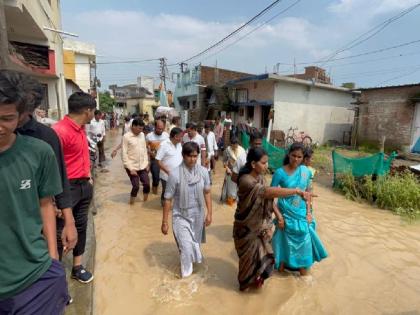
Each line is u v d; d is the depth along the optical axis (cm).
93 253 418
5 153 160
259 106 1709
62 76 1418
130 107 4612
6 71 157
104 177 930
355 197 755
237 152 667
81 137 333
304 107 1741
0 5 395
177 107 2775
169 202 386
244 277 342
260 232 336
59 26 1430
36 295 175
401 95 1577
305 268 388
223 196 696
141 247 467
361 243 502
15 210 162
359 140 1798
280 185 374
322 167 1140
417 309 338
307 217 376
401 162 1345
